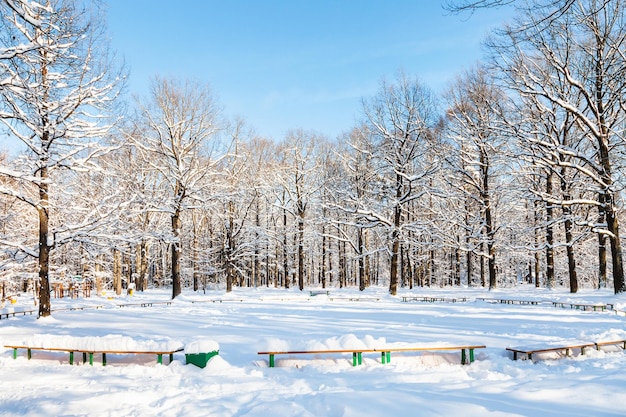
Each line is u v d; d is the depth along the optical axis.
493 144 26.62
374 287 40.94
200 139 28.36
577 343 9.40
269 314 17.88
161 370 8.45
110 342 9.34
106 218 19.34
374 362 8.61
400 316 16.48
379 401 5.61
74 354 9.80
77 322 15.99
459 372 7.70
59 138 17.38
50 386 7.45
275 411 5.51
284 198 39.28
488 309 18.64
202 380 7.56
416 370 7.95
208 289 40.59
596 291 23.02
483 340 10.41
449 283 47.41
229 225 33.06
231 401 6.23
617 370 7.22
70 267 33.41
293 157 36.94
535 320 14.57
